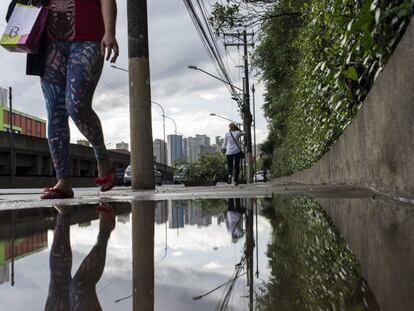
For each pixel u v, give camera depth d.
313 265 1.18
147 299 0.87
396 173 2.77
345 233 1.75
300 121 11.45
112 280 1.06
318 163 9.16
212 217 2.61
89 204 3.88
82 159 44.59
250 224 2.17
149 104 8.09
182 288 0.96
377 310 0.78
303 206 3.10
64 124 4.65
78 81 4.31
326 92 5.57
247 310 0.78
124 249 1.54
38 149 38.44
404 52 2.43
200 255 1.37
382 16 2.25
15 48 4.20
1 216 2.94
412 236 1.64
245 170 44.94
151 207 3.48
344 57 3.86
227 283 1.00
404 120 2.54
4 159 34.84
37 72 4.41
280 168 26.23
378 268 1.13
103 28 4.41
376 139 3.40
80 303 0.85
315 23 5.57
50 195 4.70
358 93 3.95
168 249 1.51
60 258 1.38
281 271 1.11
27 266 1.26
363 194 3.65
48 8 4.29
